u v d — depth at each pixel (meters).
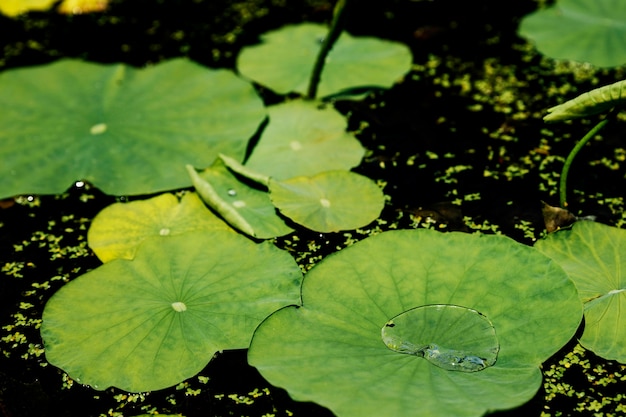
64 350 2.82
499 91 3.35
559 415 2.80
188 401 2.82
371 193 3.06
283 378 2.75
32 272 2.99
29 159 3.11
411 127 3.25
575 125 3.25
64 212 3.09
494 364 2.77
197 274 2.91
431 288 2.86
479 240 2.91
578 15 3.46
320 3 3.65
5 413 2.80
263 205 3.04
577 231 2.96
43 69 3.32
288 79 3.34
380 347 2.79
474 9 3.62
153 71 3.31
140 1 3.70
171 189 3.06
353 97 3.28
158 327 2.84
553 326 2.80
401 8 3.63
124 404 2.81
